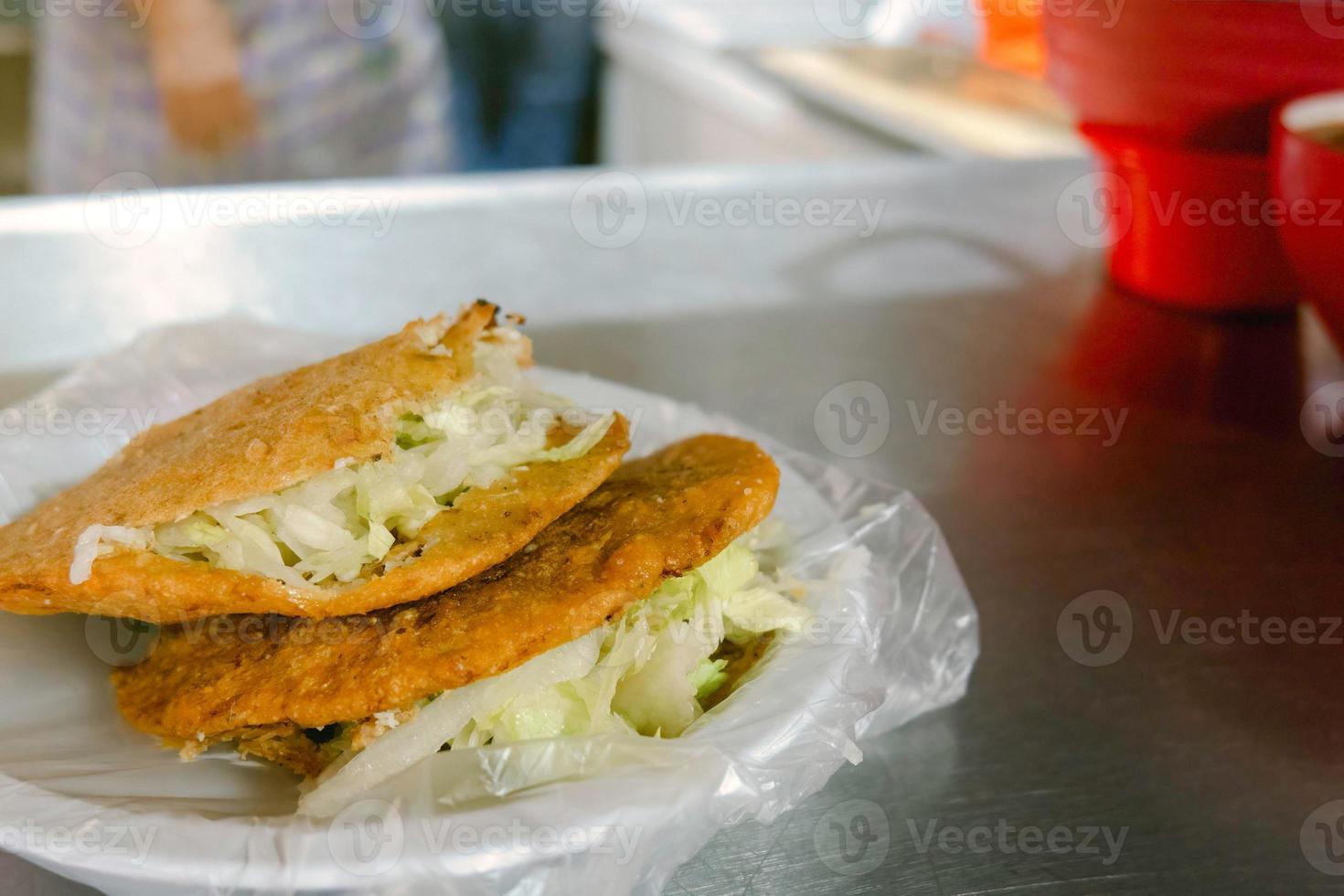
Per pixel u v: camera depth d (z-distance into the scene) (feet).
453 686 1.14
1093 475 1.61
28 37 3.54
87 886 1.12
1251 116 1.73
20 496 1.36
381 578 1.16
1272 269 1.87
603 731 1.16
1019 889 1.14
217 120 2.80
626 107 4.42
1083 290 2.07
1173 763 1.24
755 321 1.93
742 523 1.24
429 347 1.32
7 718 1.20
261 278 1.97
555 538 1.26
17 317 1.83
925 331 1.92
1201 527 1.53
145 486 1.21
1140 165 1.86
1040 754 1.25
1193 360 1.85
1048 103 3.19
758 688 1.18
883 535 1.39
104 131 2.85
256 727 1.17
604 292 1.99
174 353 1.54
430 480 1.24
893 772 1.24
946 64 3.61
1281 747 1.26
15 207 2.17
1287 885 1.14
